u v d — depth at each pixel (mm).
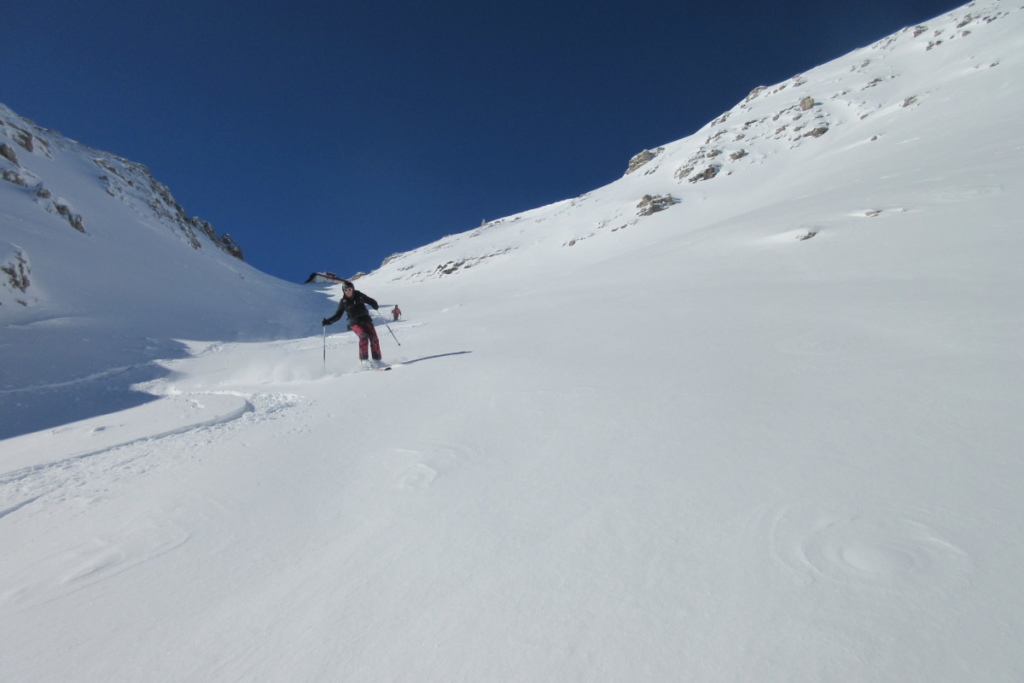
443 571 1742
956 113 38688
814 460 2166
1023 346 3250
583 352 5672
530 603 1498
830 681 1081
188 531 2363
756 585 1425
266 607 1688
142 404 6555
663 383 3838
